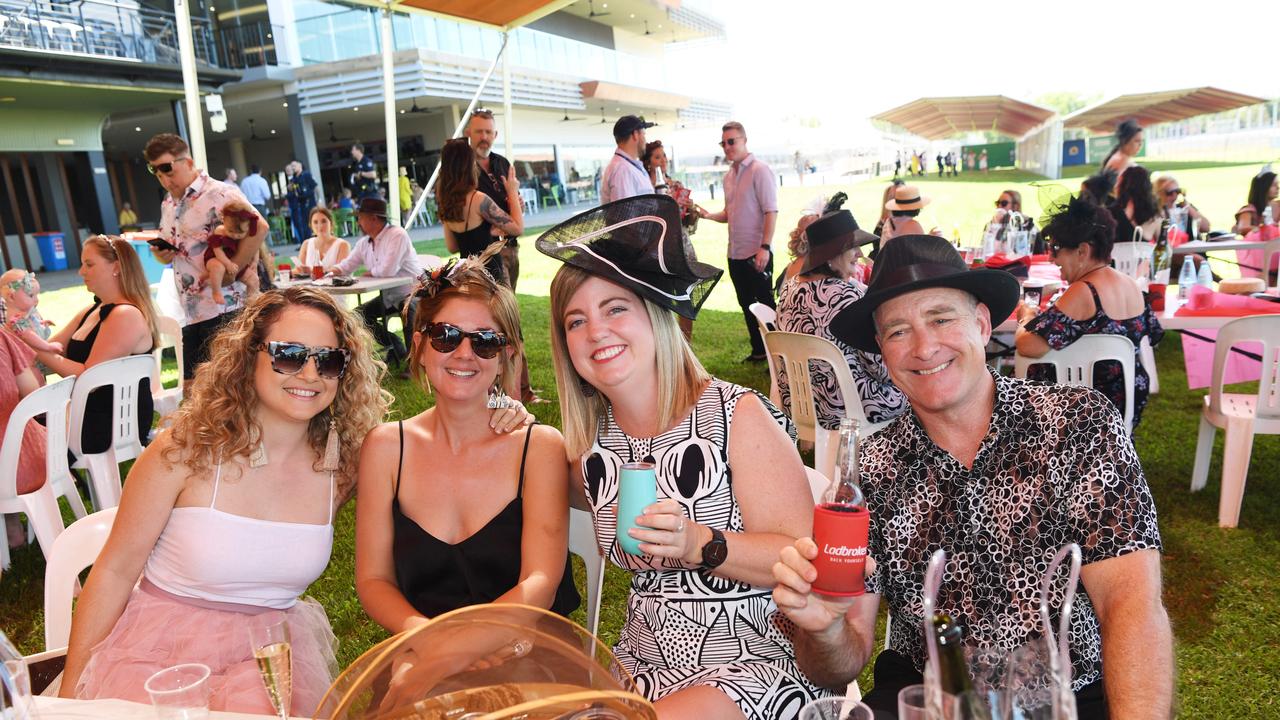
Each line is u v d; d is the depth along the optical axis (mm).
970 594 1584
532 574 2014
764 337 4328
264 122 27344
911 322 1604
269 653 1433
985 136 41562
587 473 1975
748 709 1655
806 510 1830
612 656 1244
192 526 1969
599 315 1831
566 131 33344
